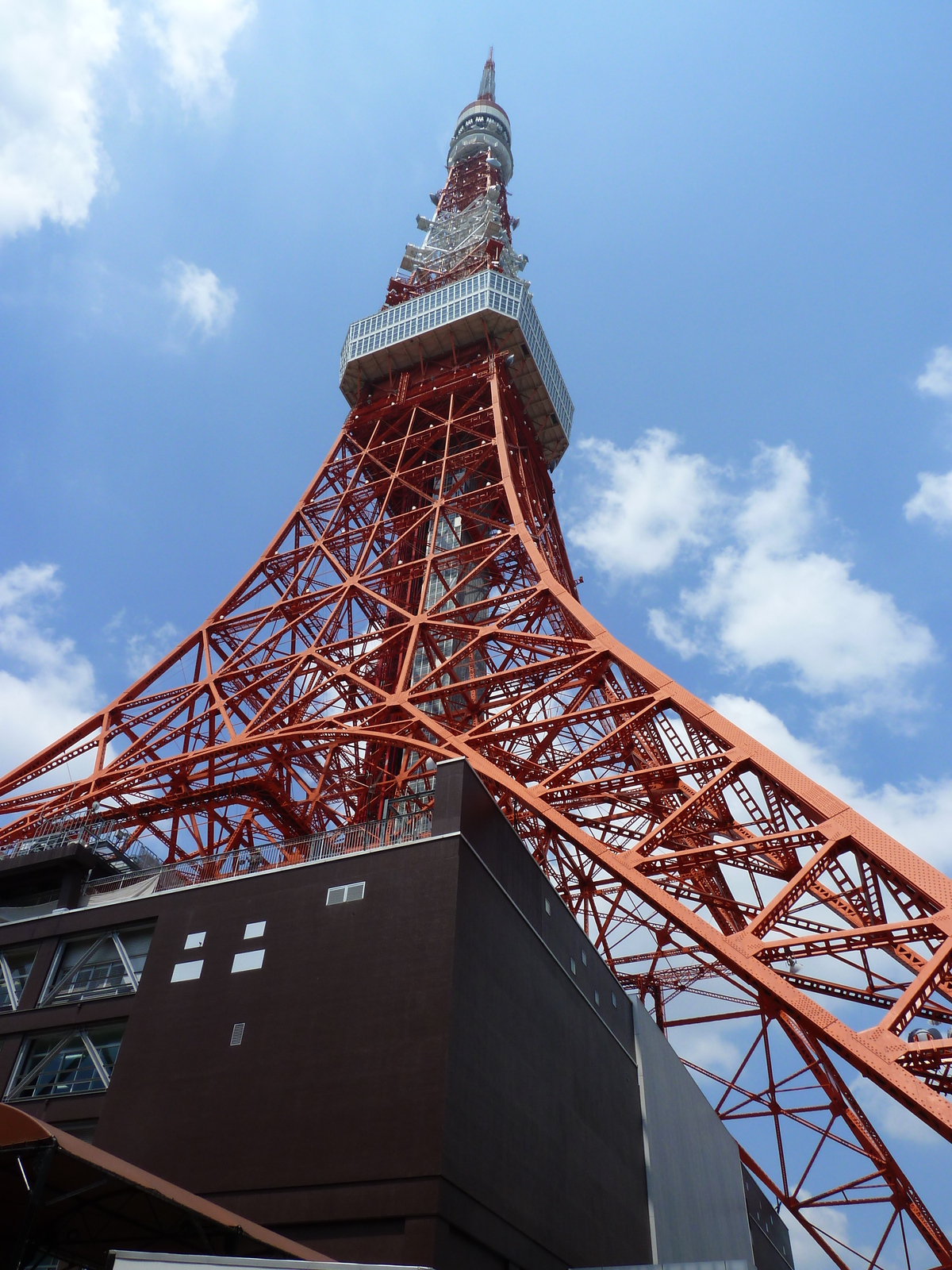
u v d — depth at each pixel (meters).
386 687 61.09
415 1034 26.48
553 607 51.72
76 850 39.75
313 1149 25.62
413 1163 24.08
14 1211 22.20
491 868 32.09
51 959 35.41
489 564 61.81
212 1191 26.00
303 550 67.56
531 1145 28.72
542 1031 32.00
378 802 53.28
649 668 42.91
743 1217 48.91
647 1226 36.16
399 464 71.94
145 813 49.91
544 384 79.50
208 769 50.03
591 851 34.81
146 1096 29.08
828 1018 27.80
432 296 81.38
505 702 48.94
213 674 57.50
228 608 64.12
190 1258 17.66
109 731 57.34
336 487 74.31
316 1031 28.05
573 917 38.66
